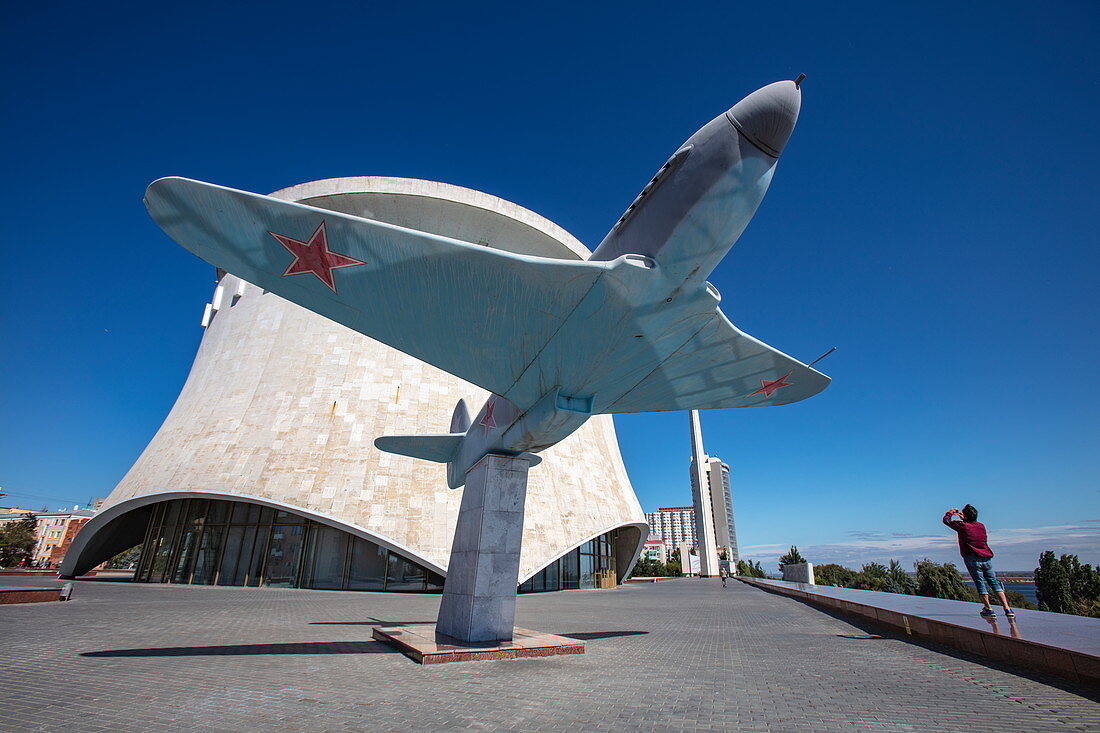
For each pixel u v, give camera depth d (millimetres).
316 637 9352
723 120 5961
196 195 5703
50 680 5836
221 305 33062
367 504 23172
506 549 8711
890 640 9711
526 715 4820
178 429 26891
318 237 6012
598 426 34250
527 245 32250
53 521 87062
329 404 25812
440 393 27812
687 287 6879
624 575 37250
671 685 6074
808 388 10016
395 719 4656
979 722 4613
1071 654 6051
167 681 5906
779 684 6141
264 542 24328
